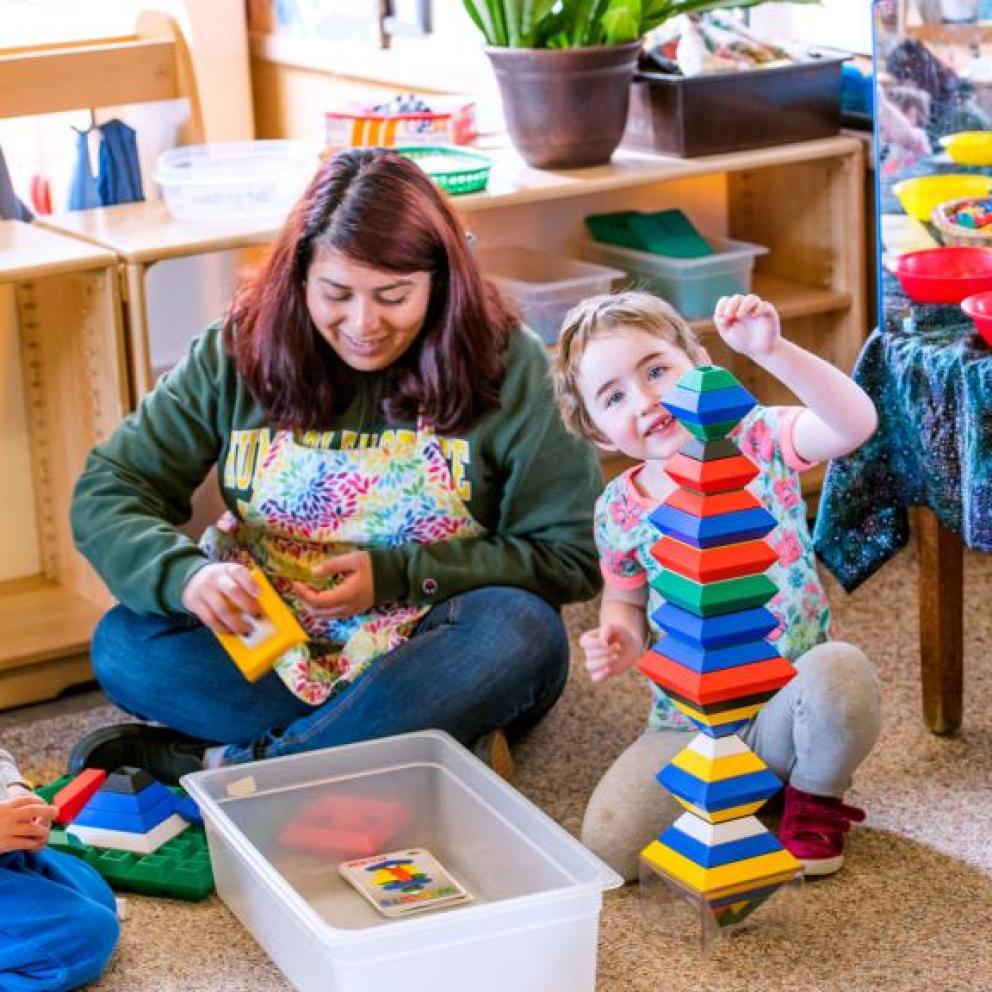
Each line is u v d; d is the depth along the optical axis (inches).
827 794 69.4
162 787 74.0
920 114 79.6
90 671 90.5
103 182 109.2
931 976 62.6
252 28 143.3
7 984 61.1
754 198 114.3
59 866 65.4
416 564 75.5
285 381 75.4
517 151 102.0
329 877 68.8
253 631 71.9
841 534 80.5
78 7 143.3
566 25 99.6
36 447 95.7
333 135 103.3
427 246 72.2
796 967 63.4
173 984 63.8
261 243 88.4
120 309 85.7
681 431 67.6
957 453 75.5
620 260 108.3
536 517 77.8
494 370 75.8
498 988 59.7
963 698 84.4
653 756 71.1
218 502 94.9
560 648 77.5
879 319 79.0
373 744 72.1
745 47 105.3
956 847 71.4
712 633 61.7
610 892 69.3
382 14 127.8
